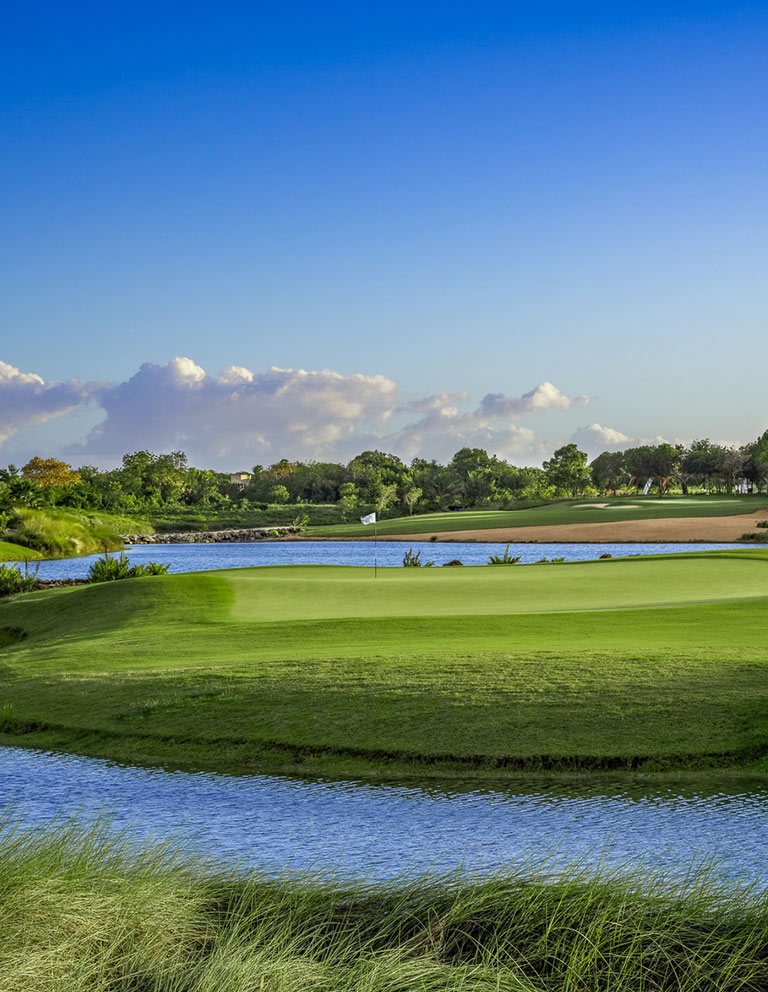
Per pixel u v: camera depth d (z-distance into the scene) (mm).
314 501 190750
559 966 5215
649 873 6660
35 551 75875
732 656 15016
